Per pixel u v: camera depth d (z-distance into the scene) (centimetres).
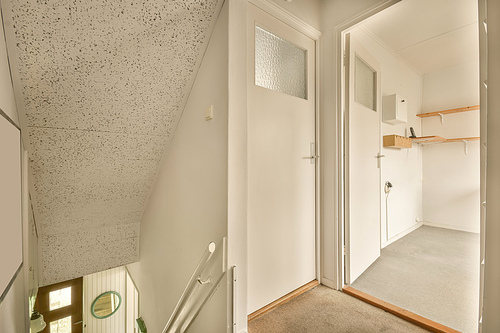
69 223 195
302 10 179
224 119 122
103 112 137
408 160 338
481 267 107
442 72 355
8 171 88
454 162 346
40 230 185
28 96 114
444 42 271
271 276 162
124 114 144
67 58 109
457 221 344
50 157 145
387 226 286
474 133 327
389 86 297
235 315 121
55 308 274
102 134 148
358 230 197
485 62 107
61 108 126
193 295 148
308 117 190
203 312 139
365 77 219
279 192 168
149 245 216
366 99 220
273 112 164
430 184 369
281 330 138
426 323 139
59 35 101
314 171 195
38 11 92
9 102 95
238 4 124
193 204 149
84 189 175
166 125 166
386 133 294
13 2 86
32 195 157
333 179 186
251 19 151
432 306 157
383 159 281
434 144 363
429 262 232
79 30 103
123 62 121
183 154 161
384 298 168
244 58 127
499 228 88
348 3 176
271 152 163
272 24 163
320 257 196
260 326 141
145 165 185
